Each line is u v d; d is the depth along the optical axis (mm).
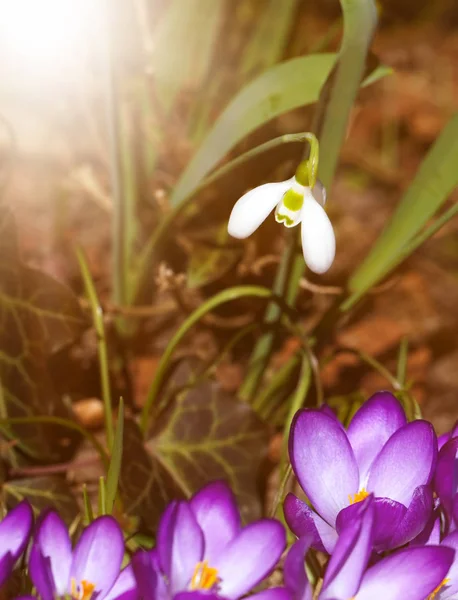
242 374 551
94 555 304
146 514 396
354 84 399
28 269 419
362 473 337
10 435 413
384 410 341
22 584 325
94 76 569
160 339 549
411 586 297
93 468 450
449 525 326
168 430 434
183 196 470
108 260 594
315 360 436
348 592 292
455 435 349
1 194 473
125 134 513
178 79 589
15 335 417
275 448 494
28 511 303
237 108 442
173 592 294
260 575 300
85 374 510
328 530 324
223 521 307
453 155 423
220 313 570
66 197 586
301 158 480
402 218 444
